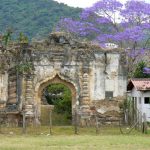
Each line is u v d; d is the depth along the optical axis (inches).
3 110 1520.7
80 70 1590.8
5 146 947.3
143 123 1336.1
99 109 1587.1
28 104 1547.7
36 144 994.7
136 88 1660.9
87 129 1448.1
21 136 1227.9
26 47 1568.7
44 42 1583.4
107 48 1624.0
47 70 1574.8
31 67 1563.7
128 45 2258.9
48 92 2260.1
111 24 2359.7
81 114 1572.3
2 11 3686.0
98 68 1603.1
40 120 1619.1
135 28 2142.0
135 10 2262.6
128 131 1365.7
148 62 2209.6
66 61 1583.4
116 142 1039.0
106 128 1492.4
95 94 1593.3
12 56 1567.4
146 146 964.0
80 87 1587.1
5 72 1549.0
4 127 1472.7
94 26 2379.4
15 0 3895.2
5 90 1542.8
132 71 2127.2
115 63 1617.9
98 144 997.2
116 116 1592.0
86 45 1606.8
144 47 2220.7
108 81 1608.0
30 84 1558.8
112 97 1605.6
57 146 959.6
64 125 1600.6
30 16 3659.0
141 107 1663.4
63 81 1593.3
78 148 922.1
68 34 1596.9
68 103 1910.7
